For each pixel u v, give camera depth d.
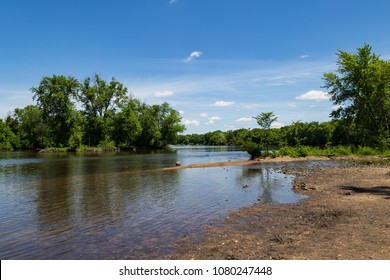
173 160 39.47
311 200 13.02
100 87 80.12
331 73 45.59
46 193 15.74
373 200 12.16
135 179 20.67
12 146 83.25
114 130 82.56
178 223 10.16
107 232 9.32
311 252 7.09
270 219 10.34
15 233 9.32
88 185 18.20
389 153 36.69
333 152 39.47
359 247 7.20
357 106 43.50
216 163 32.34
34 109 85.31
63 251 7.81
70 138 73.88
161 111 96.19
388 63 40.34
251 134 39.53
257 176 21.52
